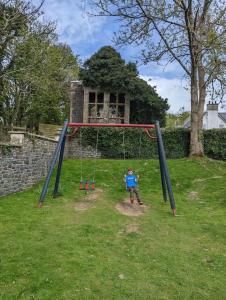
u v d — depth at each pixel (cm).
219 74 2222
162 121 3162
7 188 1477
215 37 2050
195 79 2303
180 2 2138
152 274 780
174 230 1123
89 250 896
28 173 1670
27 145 1652
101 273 762
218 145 2597
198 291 716
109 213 1289
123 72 2980
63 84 3256
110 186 1761
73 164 2123
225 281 773
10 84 2539
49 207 1347
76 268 776
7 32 2098
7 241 927
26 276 726
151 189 1752
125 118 3023
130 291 692
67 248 895
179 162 2202
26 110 2938
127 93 3012
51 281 707
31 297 645
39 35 2461
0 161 1417
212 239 1055
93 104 3120
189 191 1748
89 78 2986
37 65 2466
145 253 905
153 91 3083
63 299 643
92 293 673
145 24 2244
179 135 2564
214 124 4362
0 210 1248
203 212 1380
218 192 1680
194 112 2322
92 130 2527
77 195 1574
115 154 2520
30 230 1035
